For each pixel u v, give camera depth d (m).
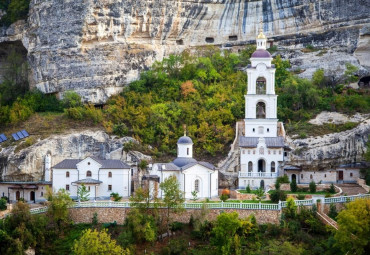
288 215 153.00
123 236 149.88
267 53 193.12
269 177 182.88
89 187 175.50
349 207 144.38
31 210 158.25
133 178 184.75
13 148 188.88
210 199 171.50
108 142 192.00
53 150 188.88
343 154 185.88
